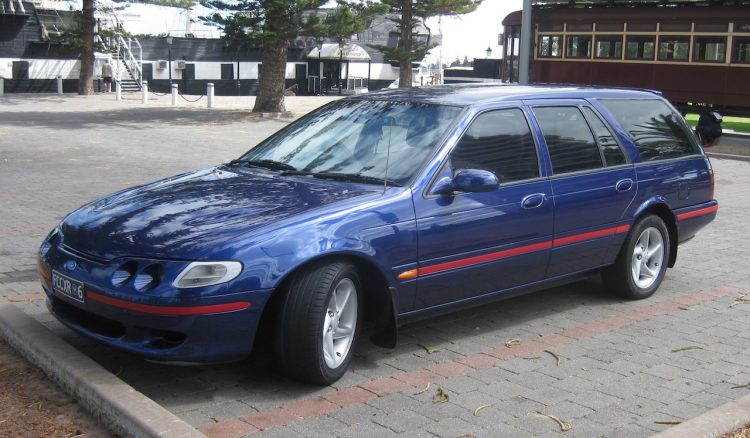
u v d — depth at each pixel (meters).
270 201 4.76
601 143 6.39
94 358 4.98
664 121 7.16
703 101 22.69
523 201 5.56
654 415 4.40
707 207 7.40
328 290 4.44
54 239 4.86
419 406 4.42
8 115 25.70
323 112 6.21
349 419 4.21
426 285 5.02
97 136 19.95
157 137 20.23
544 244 5.77
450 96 5.80
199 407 4.32
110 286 4.23
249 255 4.21
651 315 6.41
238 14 26.91
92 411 4.11
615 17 24.20
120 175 13.20
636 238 6.63
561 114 6.16
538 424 4.23
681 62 22.95
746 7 21.39
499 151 5.55
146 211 4.72
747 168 17.48
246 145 18.81
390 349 5.39
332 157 5.50
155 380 4.68
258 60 47.72
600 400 4.60
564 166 6.00
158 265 4.18
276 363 4.50
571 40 25.45
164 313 4.08
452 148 5.25
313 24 27.38
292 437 3.97
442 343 5.56
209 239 4.25
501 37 27.67
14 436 3.88
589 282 7.43
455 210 5.12
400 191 4.94
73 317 4.62
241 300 4.18
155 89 45.09
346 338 4.72
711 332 5.99
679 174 7.01
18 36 38.94
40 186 11.78
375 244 4.67
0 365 4.76
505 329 5.94
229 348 4.23
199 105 33.34
